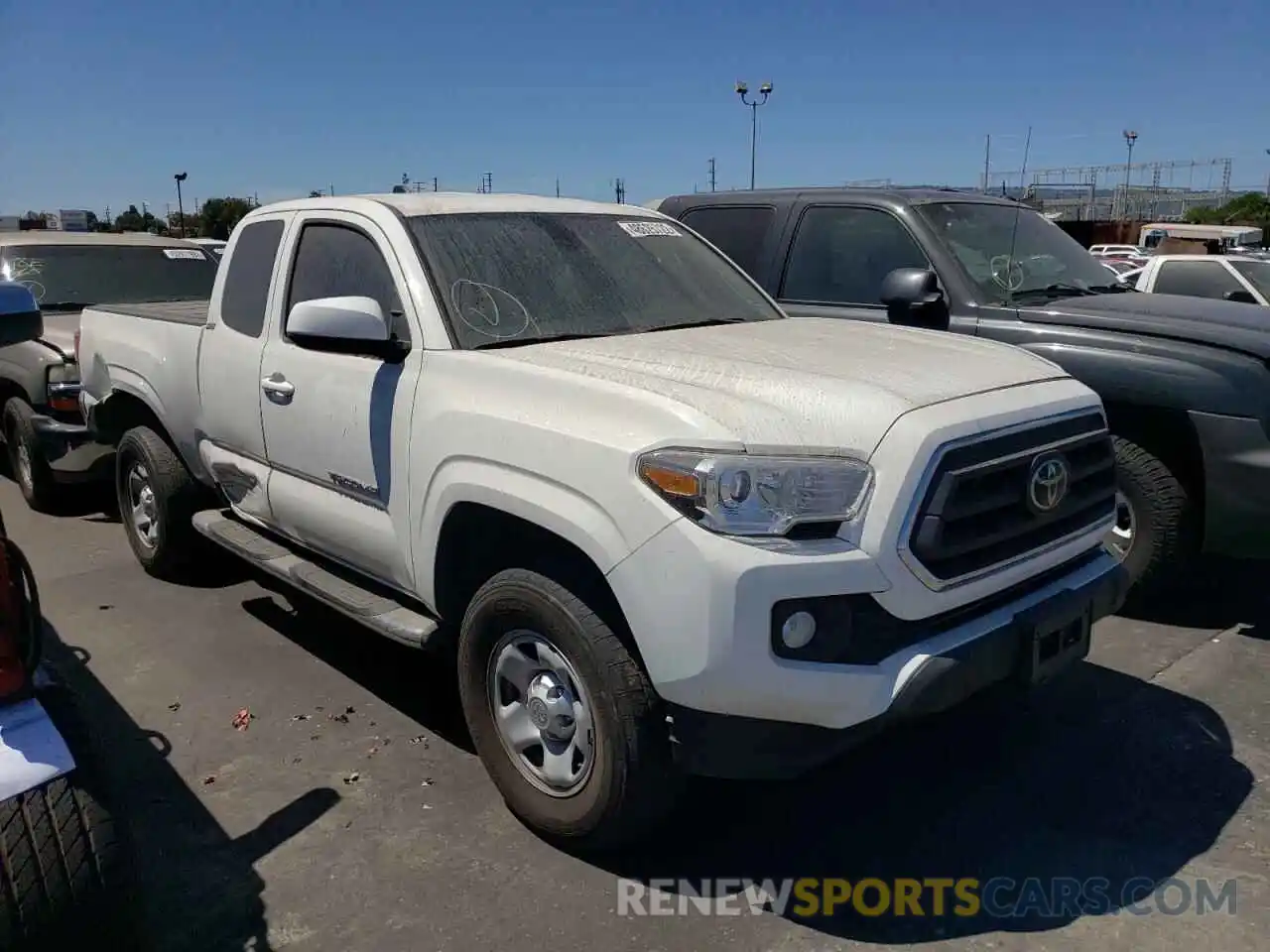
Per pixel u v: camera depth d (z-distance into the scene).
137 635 5.10
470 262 3.86
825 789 3.65
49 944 2.32
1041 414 3.17
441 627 3.70
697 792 3.62
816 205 6.32
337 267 4.14
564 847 3.31
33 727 2.42
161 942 2.91
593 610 3.00
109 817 2.47
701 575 2.64
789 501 2.68
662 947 2.87
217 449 4.97
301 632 5.13
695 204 6.99
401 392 3.61
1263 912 2.98
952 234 5.86
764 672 2.64
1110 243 38.16
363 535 3.90
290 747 4.00
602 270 4.17
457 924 2.97
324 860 3.28
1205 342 4.80
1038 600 3.14
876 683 2.74
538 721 3.22
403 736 4.07
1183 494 4.87
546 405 3.12
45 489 7.37
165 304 6.57
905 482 2.77
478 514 3.37
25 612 2.51
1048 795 3.61
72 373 7.04
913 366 3.32
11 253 8.35
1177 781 3.68
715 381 3.08
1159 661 4.67
